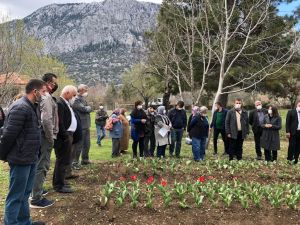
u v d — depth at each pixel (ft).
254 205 25.58
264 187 28.48
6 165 40.83
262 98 143.84
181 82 84.33
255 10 66.54
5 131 19.16
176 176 34.60
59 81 157.89
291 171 37.88
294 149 45.70
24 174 19.86
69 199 26.84
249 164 39.58
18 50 86.58
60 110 27.66
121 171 35.12
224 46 60.34
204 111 45.11
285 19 74.28
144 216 23.31
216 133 52.42
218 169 37.78
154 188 29.27
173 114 48.65
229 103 137.80
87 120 39.17
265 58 74.84
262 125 45.42
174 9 70.49
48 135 24.54
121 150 53.47
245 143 69.87
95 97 221.87
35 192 24.98
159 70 87.30
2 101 74.84
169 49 69.87
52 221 22.89
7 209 19.88
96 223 22.38
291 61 77.36
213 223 22.74
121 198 24.79
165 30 74.33
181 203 24.48
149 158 41.16
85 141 39.73
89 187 30.50
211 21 69.31
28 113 19.67
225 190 26.76
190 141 50.67
